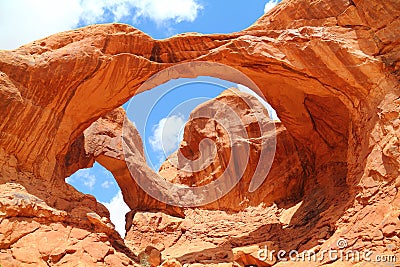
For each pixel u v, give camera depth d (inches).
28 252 375.6
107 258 403.5
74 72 492.1
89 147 679.7
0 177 441.4
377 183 406.6
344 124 581.0
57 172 506.9
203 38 531.8
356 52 462.0
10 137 460.8
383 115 427.2
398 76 447.2
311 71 488.1
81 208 481.7
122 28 528.1
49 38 510.0
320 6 493.4
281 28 514.3
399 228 355.6
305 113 607.8
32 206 408.2
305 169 668.7
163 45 532.7
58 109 503.2
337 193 533.3
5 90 455.8
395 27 462.6
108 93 527.8
